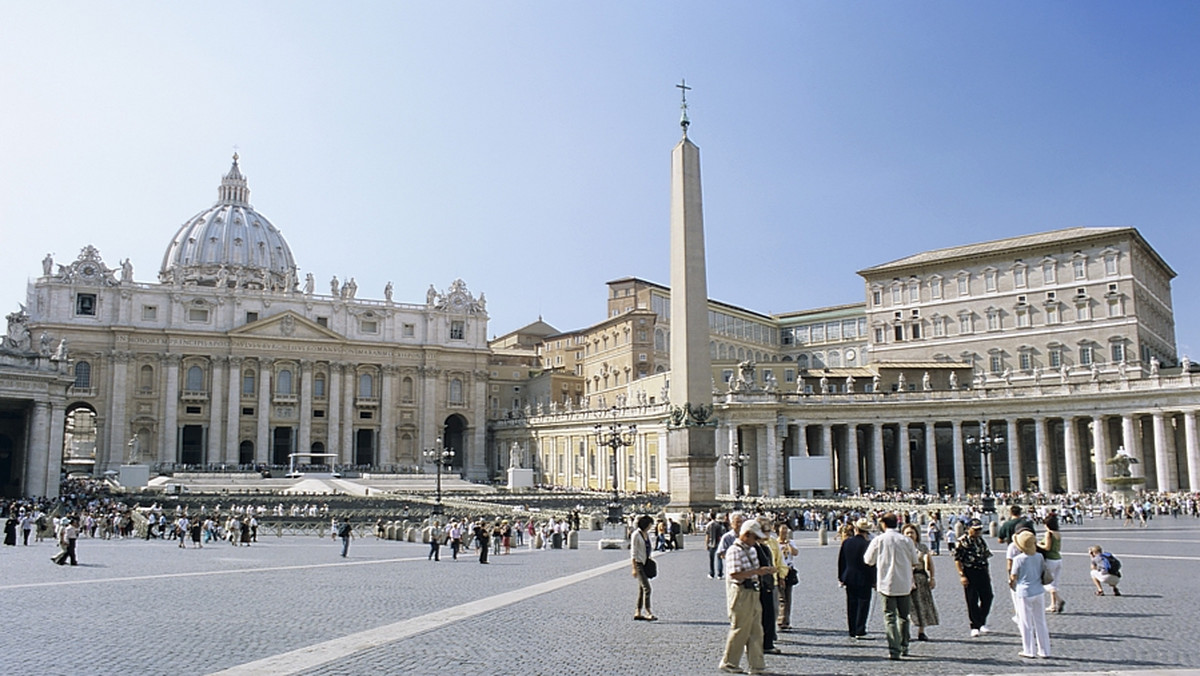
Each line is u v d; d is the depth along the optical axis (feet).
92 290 332.19
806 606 56.49
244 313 353.51
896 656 39.40
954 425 234.58
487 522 136.87
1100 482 214.07
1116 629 46.44
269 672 36.50
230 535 128.47
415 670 36.94
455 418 399.24
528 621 49.96
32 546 114.11
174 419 335.88
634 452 282.15
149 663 38.29
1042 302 273.95
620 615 52.26
